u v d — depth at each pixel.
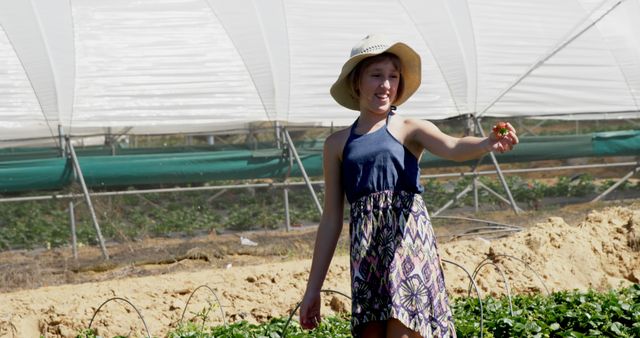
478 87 18.44
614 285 12.91
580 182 22.16
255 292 11.45
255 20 17.19
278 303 11.29
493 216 18.66
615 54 19.00
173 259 15.04
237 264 14.74
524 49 18.61
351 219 4.87
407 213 4.79
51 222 18.88
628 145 19.38
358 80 5.00
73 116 16.48
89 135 16.89
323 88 17.53
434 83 18.28
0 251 17.38
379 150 4.83
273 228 19.08
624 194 21.67
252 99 17.22
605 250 13.65
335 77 17.58
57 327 10.34
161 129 19.59
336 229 5.06
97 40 16.70
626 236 13.90
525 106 18.66
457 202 20.23
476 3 18.36
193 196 20.64
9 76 16.28
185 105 16.88
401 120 4.98
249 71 17.25
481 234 16.25
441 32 18.11
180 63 16.94
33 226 18.31
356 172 4.86
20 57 16.30
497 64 18.47
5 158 17.97
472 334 8.71
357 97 5.12
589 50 18.91
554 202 21.02
